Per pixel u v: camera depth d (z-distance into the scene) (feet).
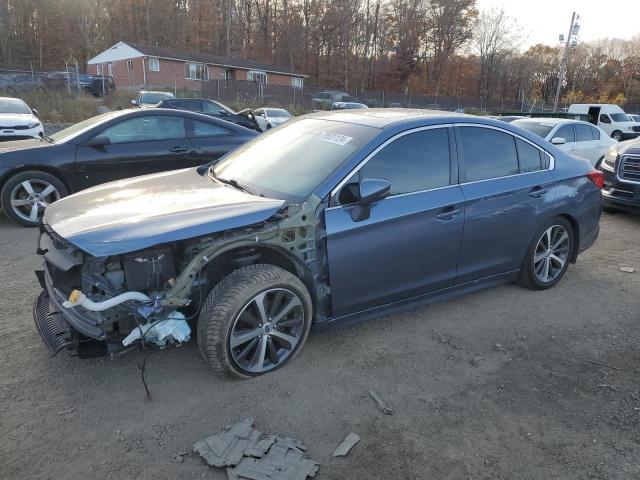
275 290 10.39
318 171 11.55
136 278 9.69
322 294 11.37
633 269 18.20
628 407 10.16
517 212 14.03
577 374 11.32
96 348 9.73
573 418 9.79
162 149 22.71
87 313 9.58
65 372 10.65
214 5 216.74
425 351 12.08
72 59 211.61
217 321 9.80
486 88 230.07
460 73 224.33
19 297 14.07
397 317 13.80
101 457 8.39
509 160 14.19
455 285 13.52
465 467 8.47
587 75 249.14
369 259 11.52
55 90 90.53
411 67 208.44
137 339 9.63
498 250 14.01
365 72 210.79
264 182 12.04
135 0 219.00
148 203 10.85
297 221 10.60
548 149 15.21
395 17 210.38
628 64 246.06
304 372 11.00
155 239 9.15
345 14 202.28
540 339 12.85
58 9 209.15
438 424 9.51
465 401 10.23
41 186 21.17
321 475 8.16
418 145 12.42
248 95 123.85
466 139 13.34
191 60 159.22
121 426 9.12
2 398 9.75
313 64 208.95
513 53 229.86
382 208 11.58
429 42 212.02
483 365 11.58
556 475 8.35
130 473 8.09
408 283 12.42
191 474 8.09
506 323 13.64
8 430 8.92
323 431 9.21
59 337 9.87
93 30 216.95
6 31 202.49
